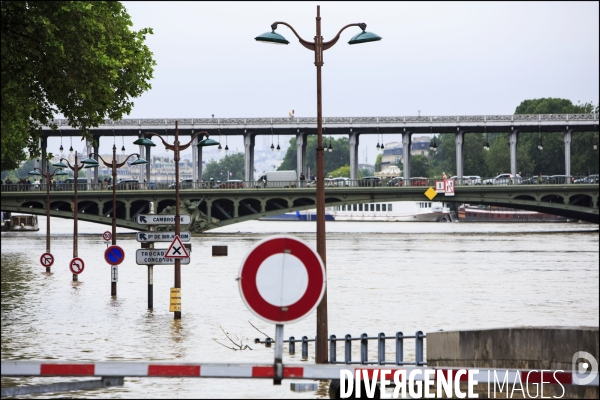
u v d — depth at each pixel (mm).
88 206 198500
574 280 102812
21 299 79812
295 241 17344
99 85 63312
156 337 56344
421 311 72688
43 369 19828
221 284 97312
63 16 59562
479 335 29672
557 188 196500
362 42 46469
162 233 68562
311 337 57438
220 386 37281
